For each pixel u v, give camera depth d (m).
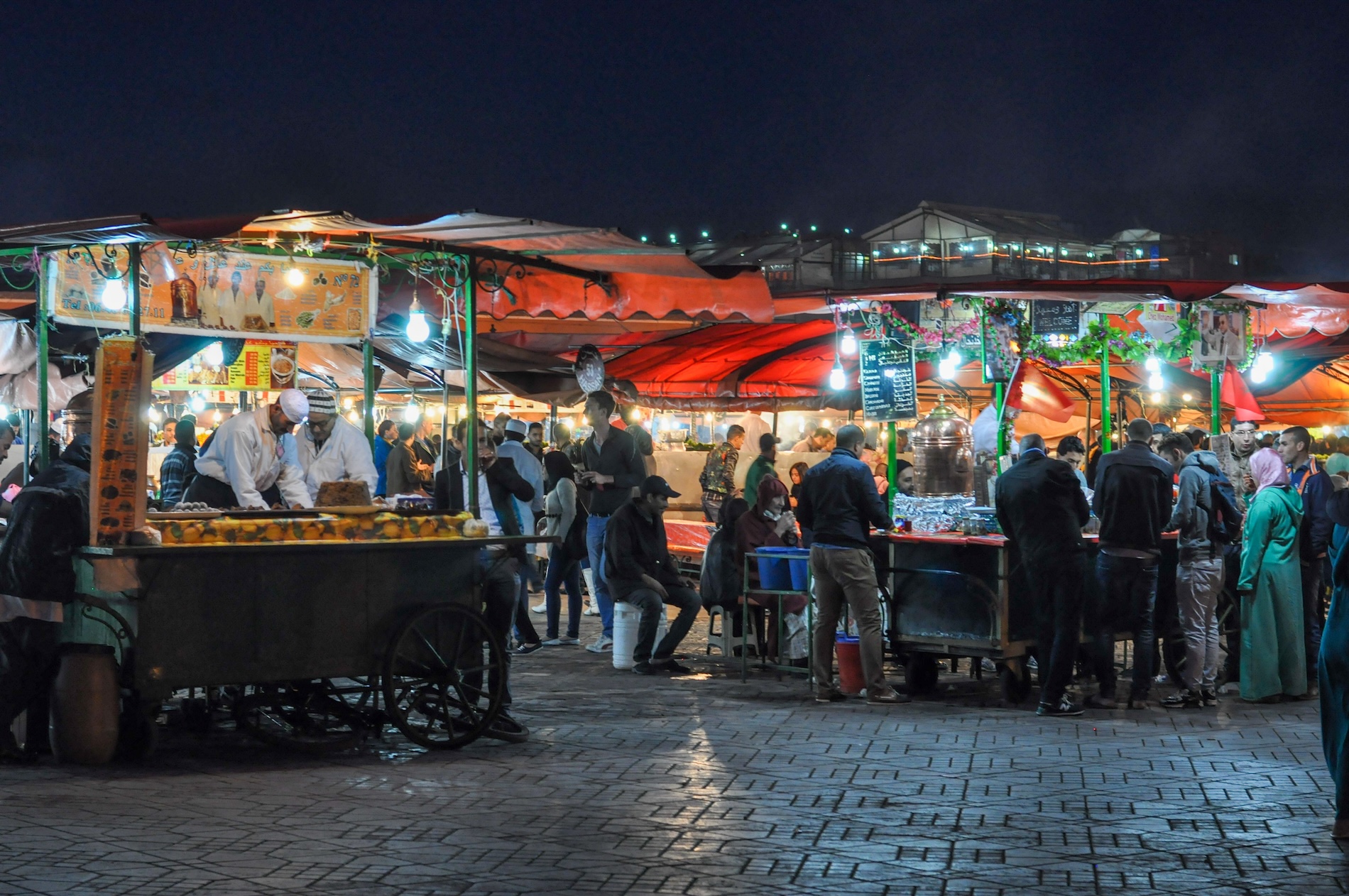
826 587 9.31
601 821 5.91
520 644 11.98
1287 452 10.43
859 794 6.46
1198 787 6.65
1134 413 21.00
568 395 15.93
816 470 9.31
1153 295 11.05
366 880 5.01
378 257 9.33
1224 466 11.54
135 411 6.88
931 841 5.64
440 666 7.57
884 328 11.34
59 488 7.07
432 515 7.94
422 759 7.30
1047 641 8.86
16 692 7.08
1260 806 6.28
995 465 11.10
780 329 17.36
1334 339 14.30
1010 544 9.16
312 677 7.24
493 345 15.35
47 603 7.06
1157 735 8.12
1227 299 12.44
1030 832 5.79
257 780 6.73
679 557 13.92
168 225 6.75
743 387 21.08
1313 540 9.94
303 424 9.96
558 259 9.40
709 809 6.15
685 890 4.93
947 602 9.51
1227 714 8.95
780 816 6.03
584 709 8.93
